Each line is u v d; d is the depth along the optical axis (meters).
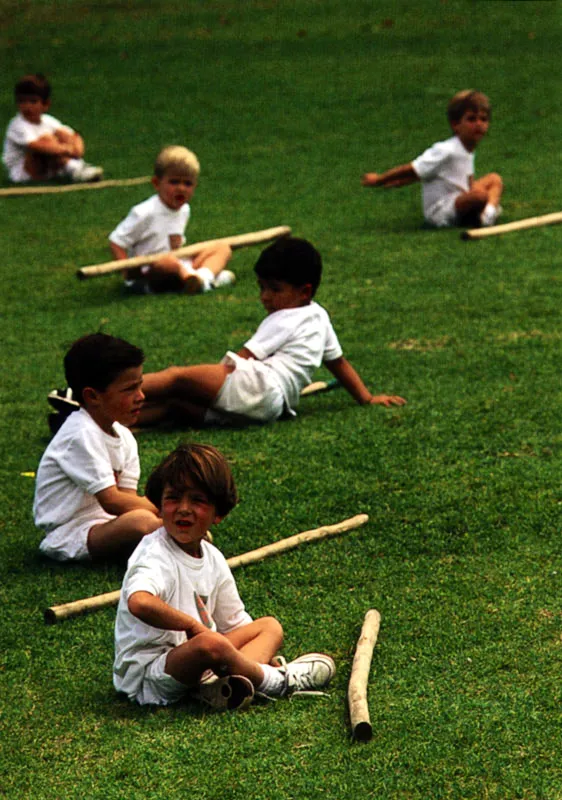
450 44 67.38
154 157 49.84
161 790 11.61
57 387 24.47
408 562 16.80
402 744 12.28
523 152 47.44
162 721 12.91
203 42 70.38
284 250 22.27
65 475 16.84
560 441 20.81
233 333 27.73
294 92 59.38
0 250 36.94
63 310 30.47
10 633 15.02
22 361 26.16
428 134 51.06
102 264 33.47
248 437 21.55
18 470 20.31
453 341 26.70
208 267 32.34
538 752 12.12
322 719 12.86
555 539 17.33
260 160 48.25
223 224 38.56
